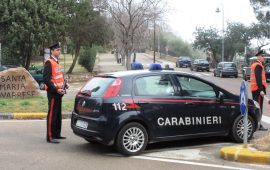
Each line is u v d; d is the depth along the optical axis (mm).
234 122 9289
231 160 7828
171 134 8586
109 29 40938
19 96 16859
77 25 37969
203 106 8906
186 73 8961
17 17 30656
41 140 9641
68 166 7410
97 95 8281
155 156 8211
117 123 8039
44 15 31359
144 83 8484
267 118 13727
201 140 9703
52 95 9453
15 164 7512
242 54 64188
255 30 59375
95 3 38625
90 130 8172
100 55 99312
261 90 10969
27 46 31281
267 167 7430
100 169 7227
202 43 64375
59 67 9555
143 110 8281
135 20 39938
